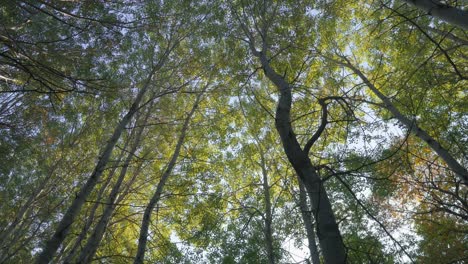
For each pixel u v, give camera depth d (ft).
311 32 35.83
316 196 10.42
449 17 12.46
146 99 32.04
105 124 34.55
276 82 15.94
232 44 32.96
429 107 28.91
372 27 33.06
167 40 32.30
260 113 34.68
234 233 29.19
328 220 9.95
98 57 23.90
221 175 35.99
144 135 34.47
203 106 36.27
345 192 23.21
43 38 21.06
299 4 33.47
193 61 32.81
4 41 13.06
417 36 30.35
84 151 35.60
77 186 32.99
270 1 29.99
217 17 32.35
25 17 18.84
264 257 26.55
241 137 36.99
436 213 29.12
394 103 29.30
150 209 26.27
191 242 31.40
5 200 36.73
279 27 33.17
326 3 35.12
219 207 31.94
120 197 31.32
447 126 28.07
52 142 35.60
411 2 13.55
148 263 32.71
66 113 33.12
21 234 31.37
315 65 35.29
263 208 30.99
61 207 33.27
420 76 26.78
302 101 29.60
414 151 27.45
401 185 26.55
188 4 31.73
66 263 21.97
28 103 31.50
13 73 18.21
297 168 11.37
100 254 33.63
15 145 32.27
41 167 34.99
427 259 29.48
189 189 32.68
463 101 29.48
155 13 26.40
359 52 37.40
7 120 29.84
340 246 9.45
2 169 33.86
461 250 28.78
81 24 19.98
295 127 28.58
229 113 35.50
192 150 35.42
